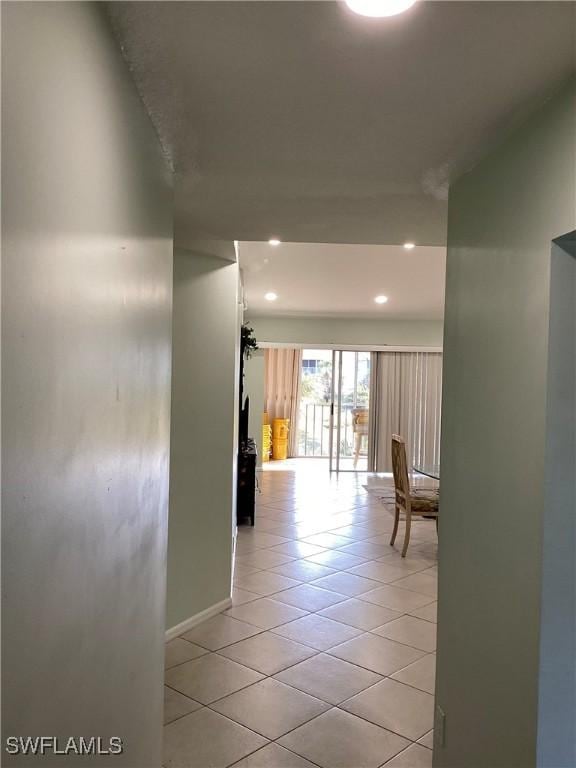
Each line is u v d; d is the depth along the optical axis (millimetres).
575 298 1515
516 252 1706
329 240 3166
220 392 3967
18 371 757
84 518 1062
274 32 1258
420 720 2793
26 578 809
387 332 9938
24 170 767
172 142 1872
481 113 1646
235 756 2500
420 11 1180
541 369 1544
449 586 2229
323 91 1532
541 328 1549
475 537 1980
